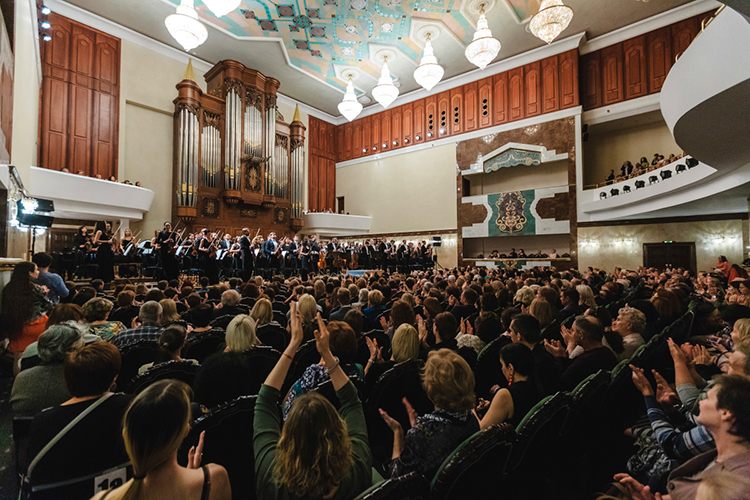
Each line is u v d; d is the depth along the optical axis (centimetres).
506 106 1583
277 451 109
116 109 1258
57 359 178
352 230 1927
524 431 154
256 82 1548
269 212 1647
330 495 108
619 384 211
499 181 1745
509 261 1595
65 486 125
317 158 2009
